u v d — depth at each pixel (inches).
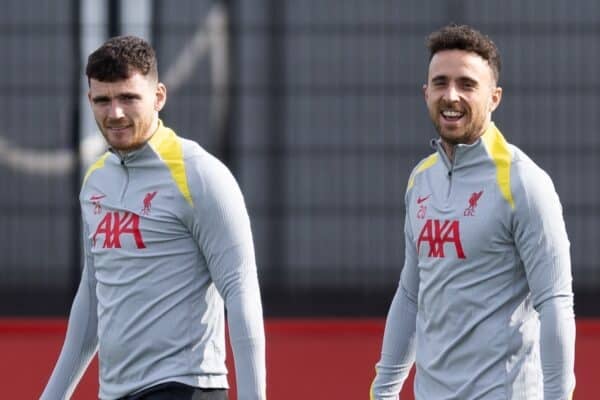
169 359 639.8
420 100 1560.0
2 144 1562.5
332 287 1551.4
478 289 632.4
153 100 647.1
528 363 634.2
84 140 1544.0
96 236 655.1
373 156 1561.3
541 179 626.5
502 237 627.8
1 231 1556.3
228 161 1558.8
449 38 638.5
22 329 1455.5
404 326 688.4
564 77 1556.3
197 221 639.1
